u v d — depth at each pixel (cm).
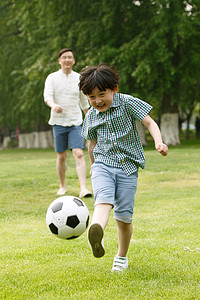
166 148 347
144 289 333
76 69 2206
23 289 343
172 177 1023
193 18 2383
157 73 2195
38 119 3350
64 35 2422
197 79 2723
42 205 741
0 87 3491
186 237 493
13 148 4175
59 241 499
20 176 1189
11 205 744
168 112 2614
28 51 3144
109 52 2203
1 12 3488
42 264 413
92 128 389
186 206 676
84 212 395
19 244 486
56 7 2406
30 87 2619
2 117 3728
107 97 364
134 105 379
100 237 317
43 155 2325
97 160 381
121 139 379
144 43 2206
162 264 401
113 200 357
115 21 2356
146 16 2306
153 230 530
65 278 367
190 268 386
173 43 2231
